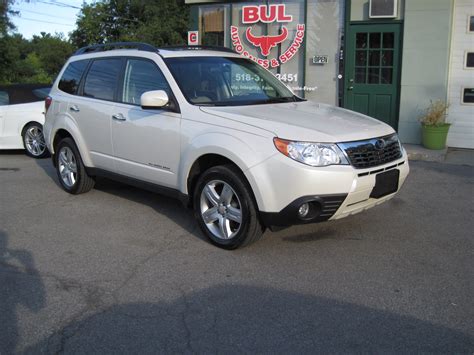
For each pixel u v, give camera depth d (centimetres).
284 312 370
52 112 701
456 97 996
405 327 349
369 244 498
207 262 460
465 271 436
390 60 1028
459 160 900
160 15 2389
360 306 378
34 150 995
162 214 601
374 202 474
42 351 327
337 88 1086
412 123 1021
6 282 425
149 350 326
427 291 400
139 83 573
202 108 504
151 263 461
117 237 529
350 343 330
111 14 2589
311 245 496
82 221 581
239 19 1157
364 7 1028
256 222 457
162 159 534
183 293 402
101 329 351
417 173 801
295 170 423
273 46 1128
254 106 520
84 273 442
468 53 974
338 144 437
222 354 321
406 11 985
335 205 436
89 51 685
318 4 1070
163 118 528
